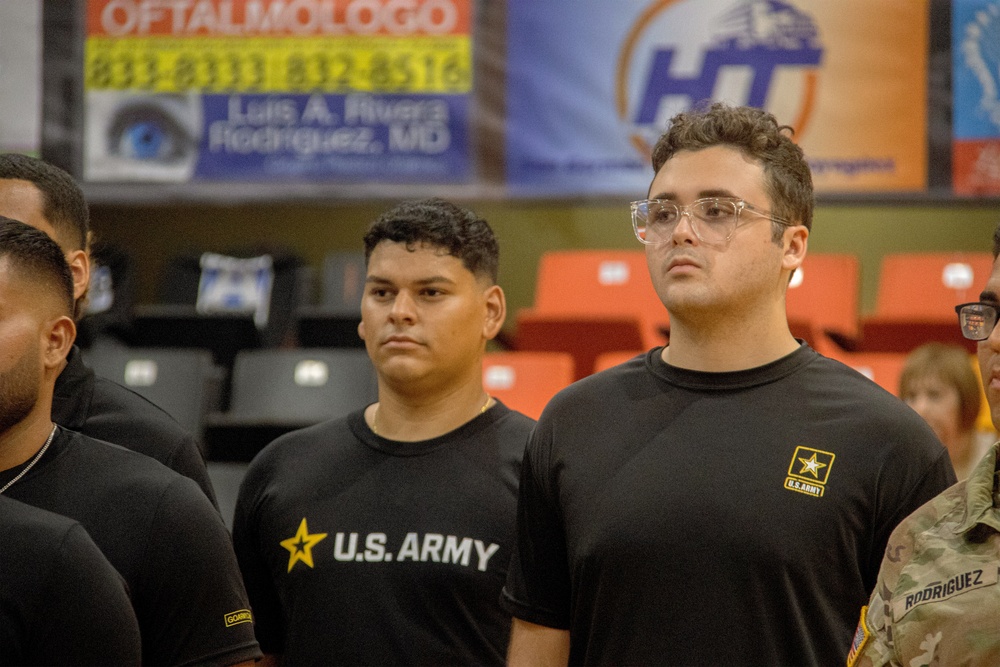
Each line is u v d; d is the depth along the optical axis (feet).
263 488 16.17
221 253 46.37
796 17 39.06
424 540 15.10
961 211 50.34
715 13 39.40
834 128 38.93
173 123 40.42
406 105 40.11
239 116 40.37
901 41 38.75
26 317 11.60
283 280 45.29
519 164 39.93
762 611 11.41
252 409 33.35
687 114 13.30
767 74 39.11
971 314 10.43
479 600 14.85
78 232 14.43
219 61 40.40
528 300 51.62
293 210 53.01
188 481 12.72
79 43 40.42
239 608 12.46
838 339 34.91
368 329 16.02
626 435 12.45
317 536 15.34
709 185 12.43
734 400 12.30
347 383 33.30
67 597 10.25
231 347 37.01
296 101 40.27
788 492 11.64
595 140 39.78
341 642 14.82
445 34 40.06
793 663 11.37
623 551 11.80
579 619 12.30
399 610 14.84
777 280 12.64
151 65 40.42
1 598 10.05
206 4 40.40
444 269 15.70
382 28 40.14
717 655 11.35
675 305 12.33
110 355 32.30
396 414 16.08
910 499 11.68
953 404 24.27
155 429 14.38
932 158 38.63
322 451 16.21
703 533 11.62
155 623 12.00
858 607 11.62
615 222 51.39
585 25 39.88
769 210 12.46
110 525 12.00
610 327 33.53
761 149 12.69
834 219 51.21
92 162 40.47
